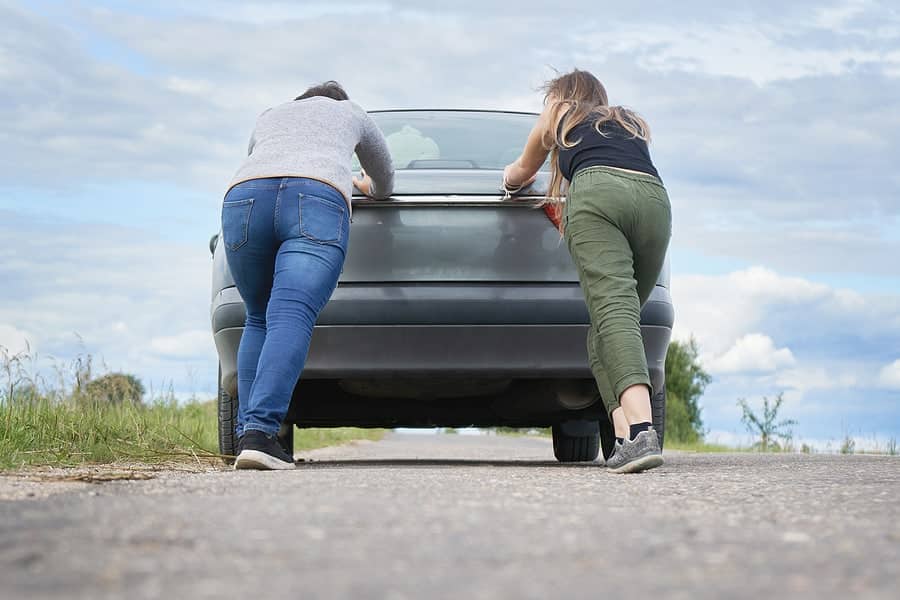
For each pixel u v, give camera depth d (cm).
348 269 443
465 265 443
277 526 204
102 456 488
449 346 442
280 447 412
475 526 208
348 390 482
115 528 198
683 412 1730
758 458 654
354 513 225
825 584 152
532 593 144
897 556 178
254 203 420
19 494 269
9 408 537
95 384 638
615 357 404
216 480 326
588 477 366
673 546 186
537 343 443
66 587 146
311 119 436
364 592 144
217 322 477
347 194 426
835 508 255
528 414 508
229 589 146
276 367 408
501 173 453
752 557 175
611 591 146
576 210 418
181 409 782
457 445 1302
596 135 427
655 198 422
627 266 416
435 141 498
